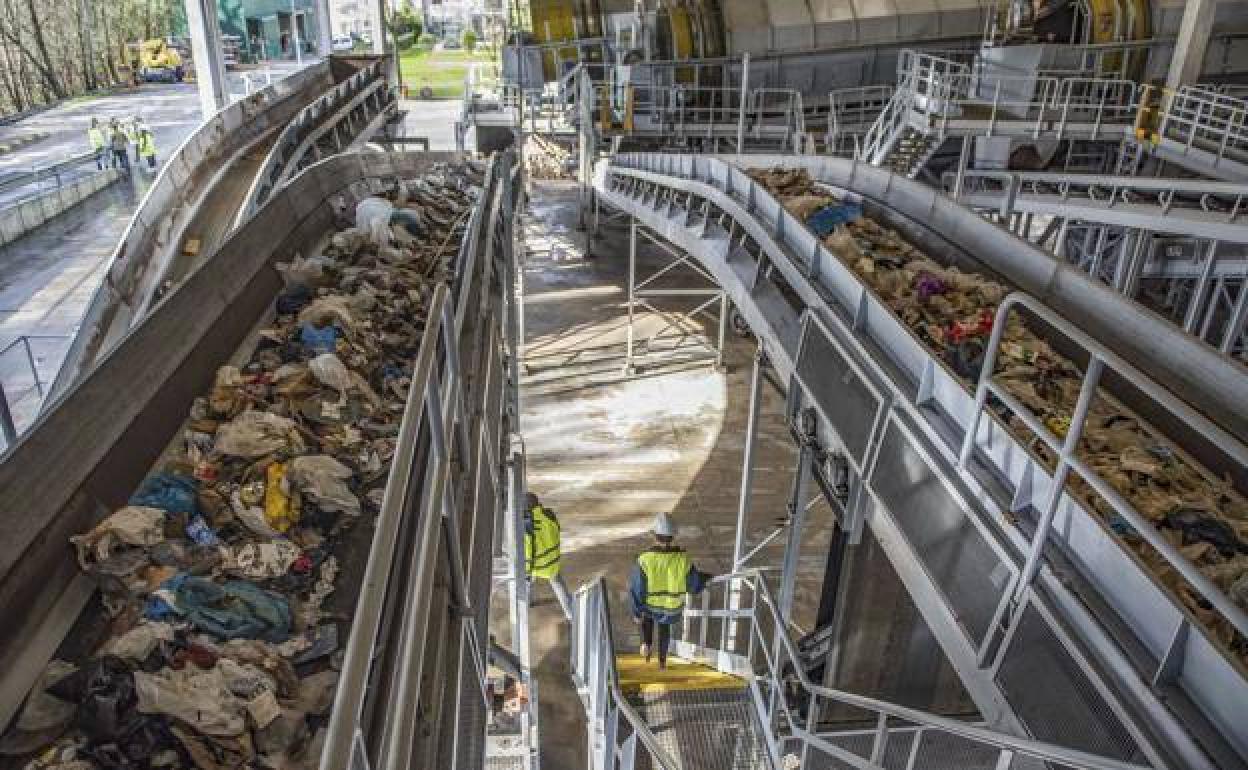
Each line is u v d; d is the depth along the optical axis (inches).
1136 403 181.5
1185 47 622.8
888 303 231.5
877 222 376.5
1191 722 108.0
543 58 1004.6
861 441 220.7
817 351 266.2
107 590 114.6
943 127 601.0
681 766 261.6
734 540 509.7
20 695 98.3
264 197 453.1
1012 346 196.9
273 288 233.0
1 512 107.0
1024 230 709.3
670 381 735.1
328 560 129.0
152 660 101.3
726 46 894.4
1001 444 160.6
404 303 231.5
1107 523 133.2
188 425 157.6
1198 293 438.9
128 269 370.0
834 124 872.9
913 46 923.4
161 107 1290.6
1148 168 690.2
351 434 160.2
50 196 764.6
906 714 159.6
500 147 1173.7
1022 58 655.8
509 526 267.7
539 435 636.7
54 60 1354.6
